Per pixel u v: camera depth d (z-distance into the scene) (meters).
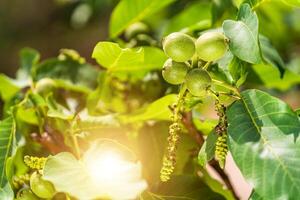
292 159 0.79
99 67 1.28
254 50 0.83
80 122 0.99
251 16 0.85
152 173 1.04
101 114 1.12
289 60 1.68
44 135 1.06
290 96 2.24
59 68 1.20
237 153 0.81
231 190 1.09
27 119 1.07
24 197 0.92
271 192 0.79
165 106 1.00
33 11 3.84
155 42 1.24
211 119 0.99
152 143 1.06
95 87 1.21
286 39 1.69
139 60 0.96
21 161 1.06
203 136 1.06
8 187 0.93
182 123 1.01
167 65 0.86
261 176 0.79
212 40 0.84
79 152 0.96
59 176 0.82
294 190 0.78
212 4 1.16
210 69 0.92
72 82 1.20
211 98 0.92
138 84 1.16
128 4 1.18
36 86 1.12
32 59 1.27
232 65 0.88
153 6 1.19
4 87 1.23
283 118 0.82
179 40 0.84
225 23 0.86
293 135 0.81
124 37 1.37
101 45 0.92
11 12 3.92
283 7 1.52
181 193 0.95
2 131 0.99
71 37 3.57
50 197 0.90
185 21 1.36
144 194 0.94
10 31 3.92
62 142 1.05
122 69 1.09
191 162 1.05
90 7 2.21
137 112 1.03
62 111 1.05
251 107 0.84
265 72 1.15
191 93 0.85
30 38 3.87
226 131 0.83
